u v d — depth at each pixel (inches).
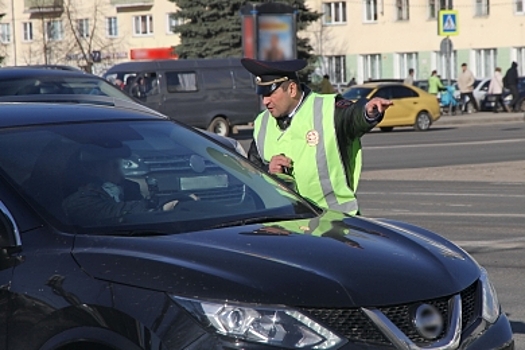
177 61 1953.7
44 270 272.5
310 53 3065.9
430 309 262.2
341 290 255.0
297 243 279.1
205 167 332.2
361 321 252.8
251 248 271.9
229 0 2997.0
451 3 3540.8
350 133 357.1
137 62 1936.5
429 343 259.4
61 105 349.4
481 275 292.5
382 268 269.3
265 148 369.7
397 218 822.5
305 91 367.6
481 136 1813.5
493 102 2664.9
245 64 364.2
